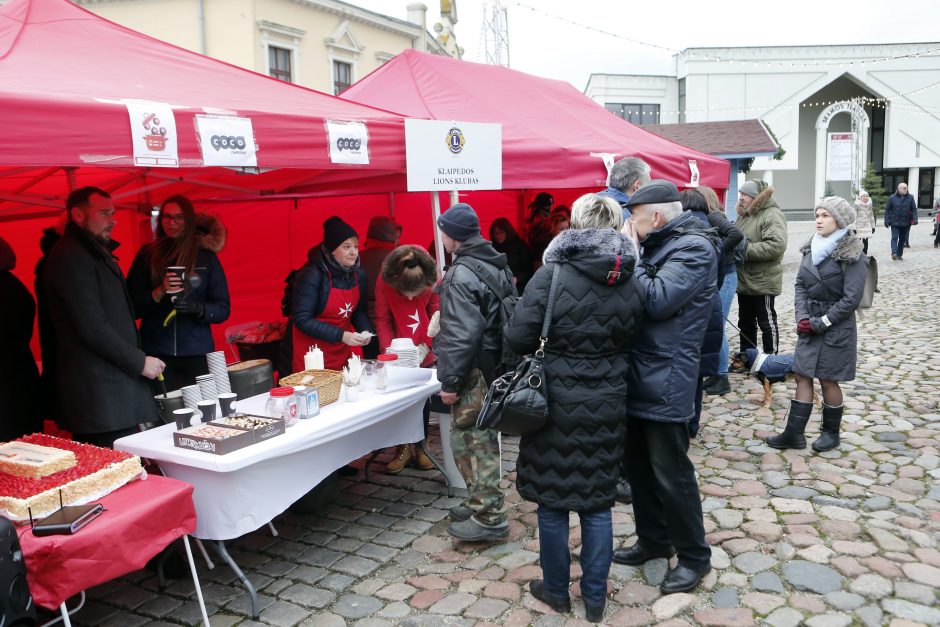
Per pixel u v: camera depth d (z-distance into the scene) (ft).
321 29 57.26
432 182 13.01
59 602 7.25
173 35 52.03
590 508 8.71
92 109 8.50
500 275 10.73
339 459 11.33
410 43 67.36
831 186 125.80
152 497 8.42
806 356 14.32
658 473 9.34
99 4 51.88
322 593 10.21
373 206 24.11
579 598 9.60
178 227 12.98
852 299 13.47
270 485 9.77
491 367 10.68
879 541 10.57
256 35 51.31
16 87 8.42
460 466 11.32
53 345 11.48
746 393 19.51
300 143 10.83
